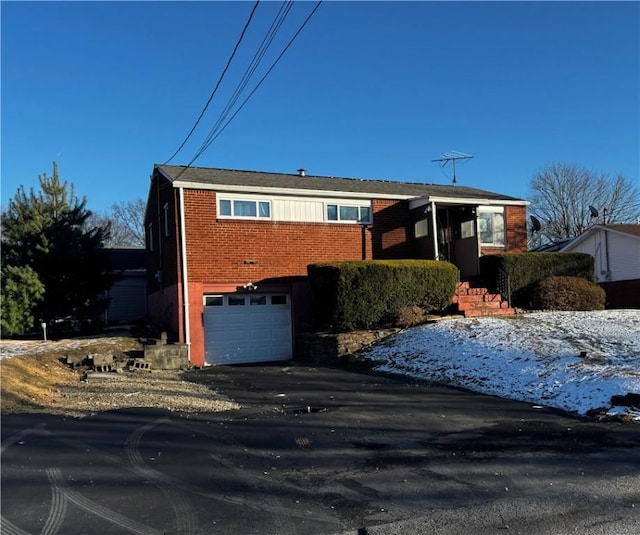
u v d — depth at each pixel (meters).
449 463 6.29
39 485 5.68
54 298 19.86
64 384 12.20
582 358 11.44
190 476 5.95
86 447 7.18
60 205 20.97
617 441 7.02
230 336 17.19
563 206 45.78
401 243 19.73
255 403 10.25
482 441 7.23
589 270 19.36
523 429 7.82
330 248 18.66
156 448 7.11
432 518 4.67
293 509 4.95
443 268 16.88
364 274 15.80
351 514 4.81
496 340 13.48
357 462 6.43
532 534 4.30
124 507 5.04
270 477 5.91
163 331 18.23
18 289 18.72
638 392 8.91
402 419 8.63
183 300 16.56
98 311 21.02
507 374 11.35
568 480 5.56
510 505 4.92
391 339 15.55
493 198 21.23
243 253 17.44
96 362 14.10
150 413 9.30
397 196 19.67
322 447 7.11
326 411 9.37
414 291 16.45
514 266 18.39
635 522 4.46
